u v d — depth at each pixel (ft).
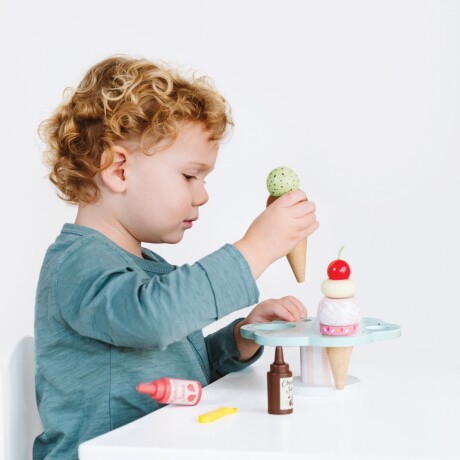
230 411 3.84
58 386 4.60
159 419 3.76
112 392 4.51
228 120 5.73
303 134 9.72
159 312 4.03
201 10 9.73
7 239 9.59
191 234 9.69
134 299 4.10
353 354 6.18
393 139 9.65
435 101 9.59
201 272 4.17
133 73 5.09
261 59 9.72
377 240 9.73
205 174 5.16
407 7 9.57
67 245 4.83
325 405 3.96
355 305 4.13
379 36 9.62
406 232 9.71
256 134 9.74
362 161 9.69
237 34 9.74
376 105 9.65
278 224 4.39
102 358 4.55
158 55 9.75
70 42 9.67
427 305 9.76
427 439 3.37
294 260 4.75
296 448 3.27
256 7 9.71
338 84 9.67
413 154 9.64
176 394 3.95
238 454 3.25
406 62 9.60
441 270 9.71
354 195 9.71
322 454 3.20
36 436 4.83
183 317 4.05
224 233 9.73
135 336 4.08
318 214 9.73
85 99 5.10
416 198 9.67
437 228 9.68
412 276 9.74
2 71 9.62
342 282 4.15
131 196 4.95
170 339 4.06
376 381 4.50
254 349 5.38
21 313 9.62
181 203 4.96
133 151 4.92
